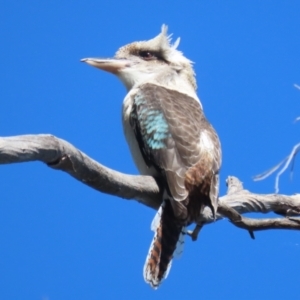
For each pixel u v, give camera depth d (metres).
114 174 11.88
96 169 11.41
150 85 16.03
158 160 13.94
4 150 9.97
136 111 15.19
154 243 13.21
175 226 13.37
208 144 14.12
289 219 13.40
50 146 10.45
